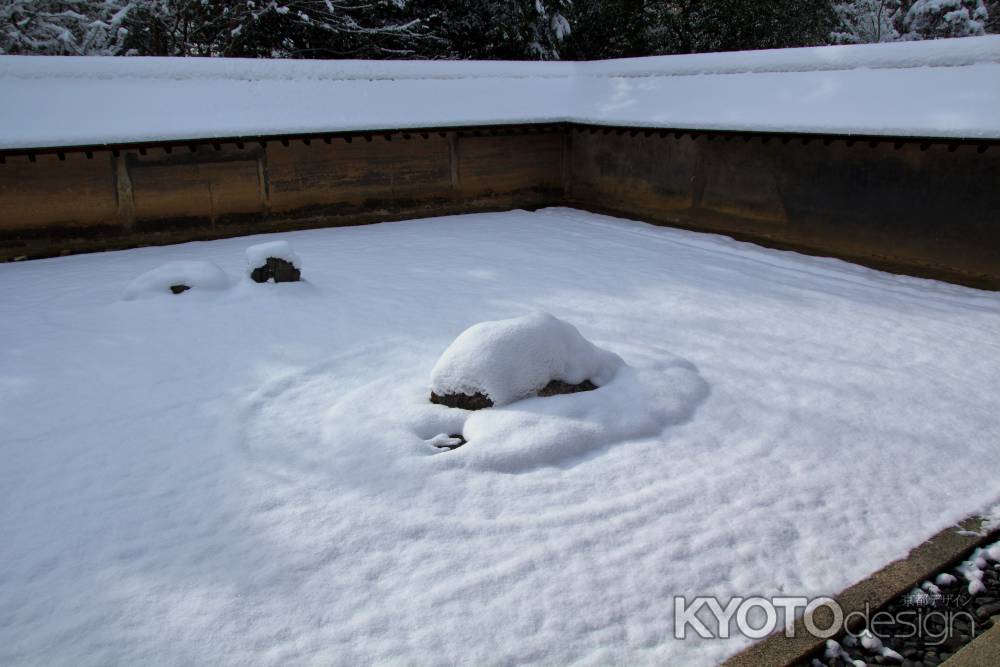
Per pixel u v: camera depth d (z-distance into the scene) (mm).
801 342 6180
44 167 9586
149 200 10320
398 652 2859
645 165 11812
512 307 7137
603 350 5312
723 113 10180
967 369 5586
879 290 7723
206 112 10352
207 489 3994
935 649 2984
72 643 2924
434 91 12156
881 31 26516
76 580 3293
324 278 8109
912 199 8414
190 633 2967
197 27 17578
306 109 10992
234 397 5156
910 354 5895
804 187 9547
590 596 3168
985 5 24906
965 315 6859
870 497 3910
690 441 4480
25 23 16062
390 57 19109
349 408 4836
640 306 7168
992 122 7355
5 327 6629
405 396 5000
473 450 4215
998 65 7895
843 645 2998
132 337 6336
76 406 5043
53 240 9844
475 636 2943
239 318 6754
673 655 2863
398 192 12016
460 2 18938
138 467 4238
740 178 10344
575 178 13281
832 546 3512
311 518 3711
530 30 19516
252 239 10461
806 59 9914
